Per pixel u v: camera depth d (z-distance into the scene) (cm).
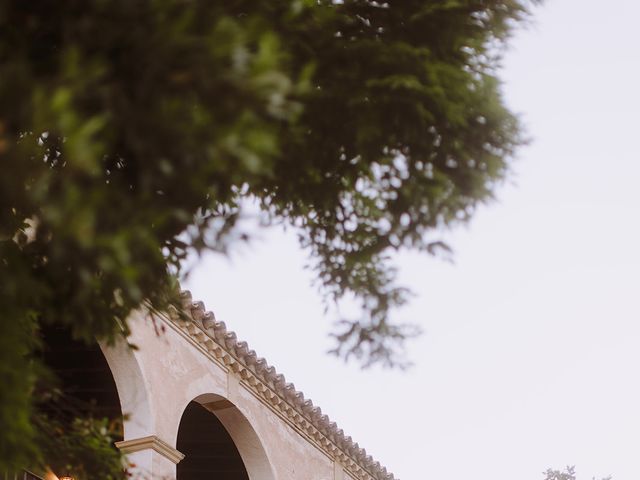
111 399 1403
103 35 404
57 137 491
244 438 1593
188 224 517
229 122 396
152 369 1332
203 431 1669
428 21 557
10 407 458
